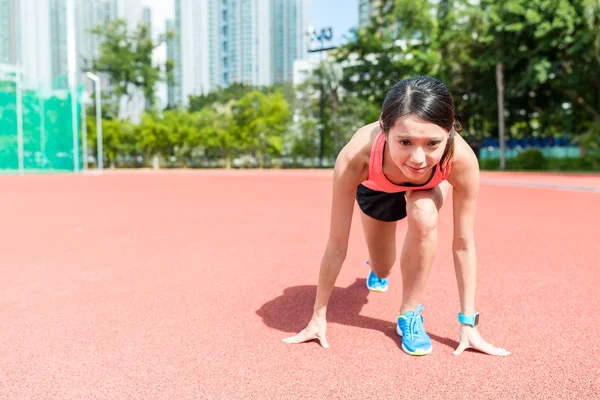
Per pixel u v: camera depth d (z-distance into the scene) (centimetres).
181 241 545
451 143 205
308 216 773
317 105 4028
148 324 278
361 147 226
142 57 5103
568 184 1463
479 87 3033
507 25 2475
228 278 381
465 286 241
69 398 194
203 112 4584
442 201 244
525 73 2594
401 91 192
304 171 3347
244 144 4181
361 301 323
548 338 254
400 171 220
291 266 422
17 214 816
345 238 239
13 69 2548
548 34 2405
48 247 513
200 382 207
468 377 211
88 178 2275
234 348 243
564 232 596
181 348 243
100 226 667
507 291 341
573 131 3131
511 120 3166
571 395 195
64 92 2803
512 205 927
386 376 212
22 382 207
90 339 255
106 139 4472
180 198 1136
